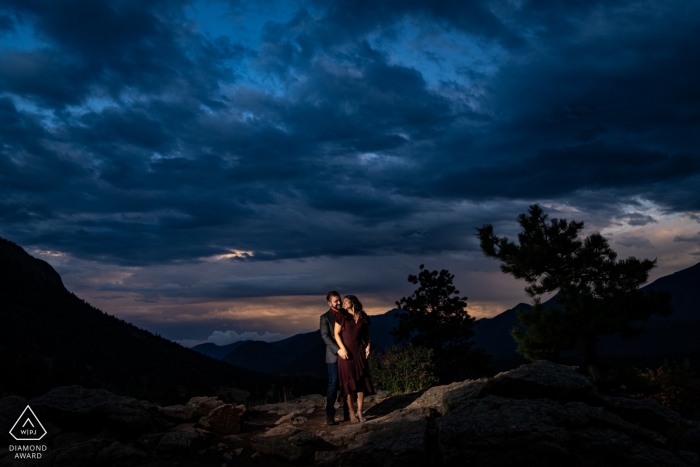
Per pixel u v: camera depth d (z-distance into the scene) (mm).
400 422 7992
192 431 8680
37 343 120312
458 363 30109
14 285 152875
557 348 14555
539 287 16484
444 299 31859
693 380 13141
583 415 7348
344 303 9328
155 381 104250
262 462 7719
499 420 7125
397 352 15602
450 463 6883
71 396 9023
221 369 126938
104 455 7367
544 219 17141
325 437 8047
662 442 7035
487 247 17125
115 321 171125
